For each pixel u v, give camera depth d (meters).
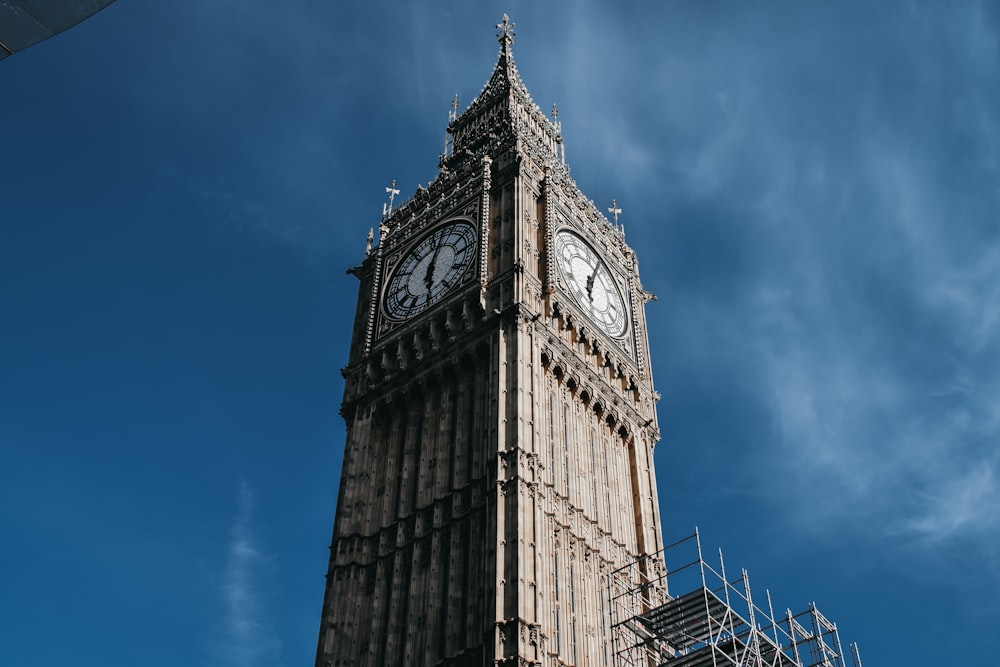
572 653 44.78
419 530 49.94
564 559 47.91
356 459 55.16
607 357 59.97
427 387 55.72
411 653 45.50
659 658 48.72
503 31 87.50
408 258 63.81
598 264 64.31
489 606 43.00
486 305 55.53
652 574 52.97
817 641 46.16
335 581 50.16
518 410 49.62
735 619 45.72
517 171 62.31
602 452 55.91
